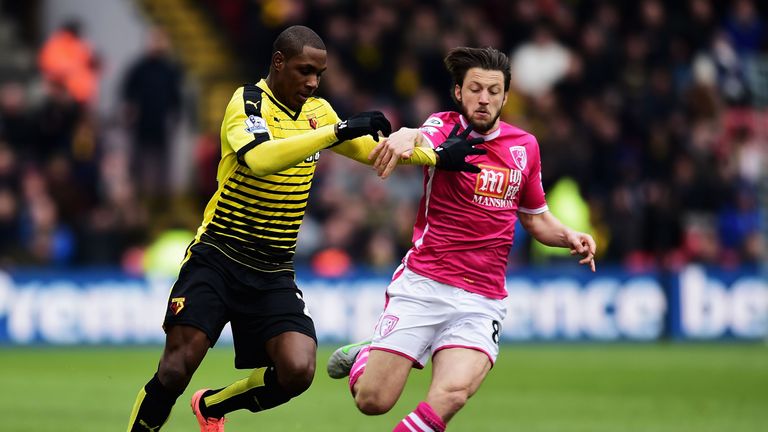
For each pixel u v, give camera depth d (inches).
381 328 961.5
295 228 989.2
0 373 1936.5
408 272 968.3
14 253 2490.2
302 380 955.3
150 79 2593.5
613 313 2544.3
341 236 2546.8
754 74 2989.7
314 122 986.7
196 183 2827.3
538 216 999.0
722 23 3169.3
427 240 962.1
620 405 1631.4
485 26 2974.9
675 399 1700.3
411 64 2768.2
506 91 949.2
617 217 2642.7
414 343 951.0
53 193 2554.1
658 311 2564.0
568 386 1852.9
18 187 2534.5
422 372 2075.5
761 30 3112.7
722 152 2824.8
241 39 3125.0
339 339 2426.2
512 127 975.0
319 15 2874.0
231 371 1968.5
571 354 2365.9
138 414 961.5
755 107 2972.4
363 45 2773.1
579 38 2962.6
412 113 2659.9
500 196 955.3
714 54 2938.0
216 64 3105.3
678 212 2696.9
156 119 2600.9
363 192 2625.5
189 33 3122.5
